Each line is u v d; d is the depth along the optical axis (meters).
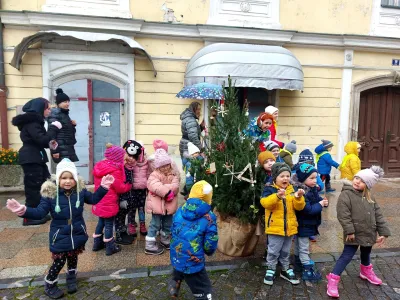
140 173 4.41
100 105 7.36
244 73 7.02
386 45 8.52
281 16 8.04
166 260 3.87
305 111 8.39
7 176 6.82
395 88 9.11
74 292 3.19
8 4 6.69
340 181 8.41
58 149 5.66
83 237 3.17
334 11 8.27
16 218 5.33
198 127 5.93
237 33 7.68
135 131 7.53
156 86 7.53
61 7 6.88
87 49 7.09
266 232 3.41
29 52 6.85
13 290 3.22
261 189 3.57
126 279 3.44
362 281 3.49
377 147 9.17
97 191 3.21
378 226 3.32
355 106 8.64
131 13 7.27
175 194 4.00
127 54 7.27
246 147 3.79
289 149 4.99
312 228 3.49
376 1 8.45
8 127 6.95
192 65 7.20
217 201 3.84
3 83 6.78
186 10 7.53
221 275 3.55
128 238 4.35
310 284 3.42
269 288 3.33
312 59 8.31
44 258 3.90
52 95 7.06
